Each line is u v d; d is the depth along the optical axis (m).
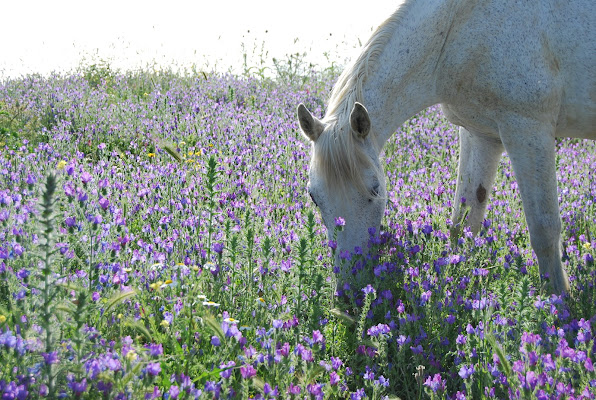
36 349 1.90
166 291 2.84
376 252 3.33
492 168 4.25
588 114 3.86
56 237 2.01
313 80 11.22
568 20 3.69
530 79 3.65
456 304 3.02
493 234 4.14
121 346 2.07
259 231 3.97
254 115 7.90
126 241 3.00
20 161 4.96
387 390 2.54
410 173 5.55
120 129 7.24
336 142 3.26
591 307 3.24
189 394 1.96
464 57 3.78
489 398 2.19
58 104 8.27
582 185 5.61
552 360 2.28
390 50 3.71
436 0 3.74
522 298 2.60
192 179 4.79
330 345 2.89
